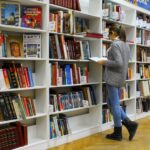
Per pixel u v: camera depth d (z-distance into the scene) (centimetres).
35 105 367
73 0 389
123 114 402
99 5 437
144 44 563
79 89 428
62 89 421
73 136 399
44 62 357
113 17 456
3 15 319
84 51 415
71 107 396
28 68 344
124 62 390
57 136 375
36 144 346
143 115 574
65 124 389
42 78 361
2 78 309
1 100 310
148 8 576
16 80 324
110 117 473
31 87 339
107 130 458
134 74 536
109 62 382
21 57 343
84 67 434
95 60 400
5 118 312
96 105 440
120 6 498
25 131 336
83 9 448
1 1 320
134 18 528
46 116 361
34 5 354
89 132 429
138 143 385
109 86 396
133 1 520
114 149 357
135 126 396
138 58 551
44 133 364
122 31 402
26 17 345
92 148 361
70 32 381
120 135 398
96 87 445
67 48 383
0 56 309
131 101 545
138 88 560
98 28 440
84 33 401
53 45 364
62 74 380
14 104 321
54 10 382
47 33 352
